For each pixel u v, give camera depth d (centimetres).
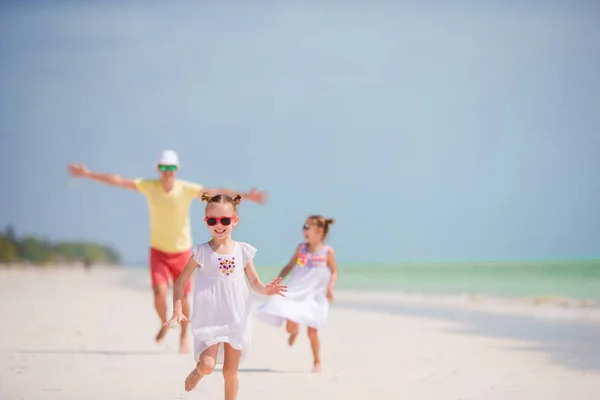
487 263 10769
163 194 1563
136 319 2416
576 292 4000
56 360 1432
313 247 1422
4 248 15938
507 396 1110
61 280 7506
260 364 1428
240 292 932
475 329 2095
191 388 914
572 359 1495
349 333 2002
